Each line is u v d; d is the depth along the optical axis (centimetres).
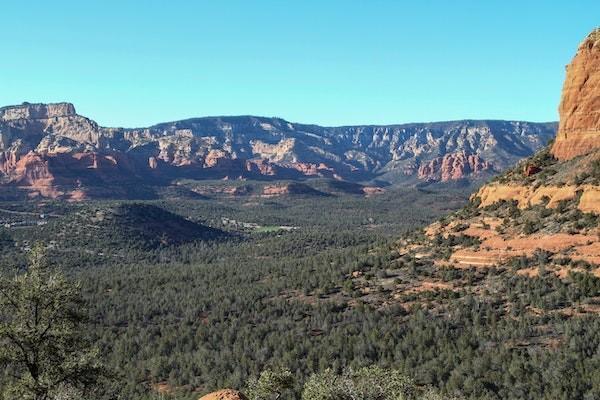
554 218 8894
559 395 5303
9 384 3117
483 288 8175
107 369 3350
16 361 3175
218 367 7500
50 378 3158
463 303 7806
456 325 7300
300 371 6825
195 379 7344
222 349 8031
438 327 7256
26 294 3130
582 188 8944
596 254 7838
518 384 5594
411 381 4891
